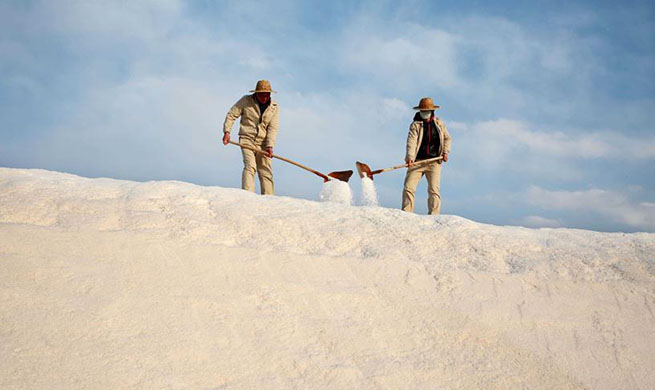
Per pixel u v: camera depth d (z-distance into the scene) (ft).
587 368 11.13
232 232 14.48
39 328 10.28
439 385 10.36
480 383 10.52
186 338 10.62
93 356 9.85
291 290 12.37
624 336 12.01
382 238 14.80
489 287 13.02
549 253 14.65
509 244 14.92
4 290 11.11
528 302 12.64
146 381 9.50
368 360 10.73
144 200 15.67
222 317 11.32
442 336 11.57
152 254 13.04
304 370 10.30
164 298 11.62
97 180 17.44
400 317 11.95
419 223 15.80
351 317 11.81
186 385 9.59
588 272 13.79
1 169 17.80
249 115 25.38
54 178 17.25
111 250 13.00
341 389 9.95
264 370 10.19
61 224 14.05
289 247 14.06
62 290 11.41
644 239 15.78
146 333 10.59
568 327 12.10
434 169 26.91
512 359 11.17
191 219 14.75
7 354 9.59
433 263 13.82
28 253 12.44
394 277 13.14
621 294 13.11
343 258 13.70
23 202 14.85
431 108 26.17
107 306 11.10
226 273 12.72
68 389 9.10
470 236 15.12
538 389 10.54
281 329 11.24
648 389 10.82
